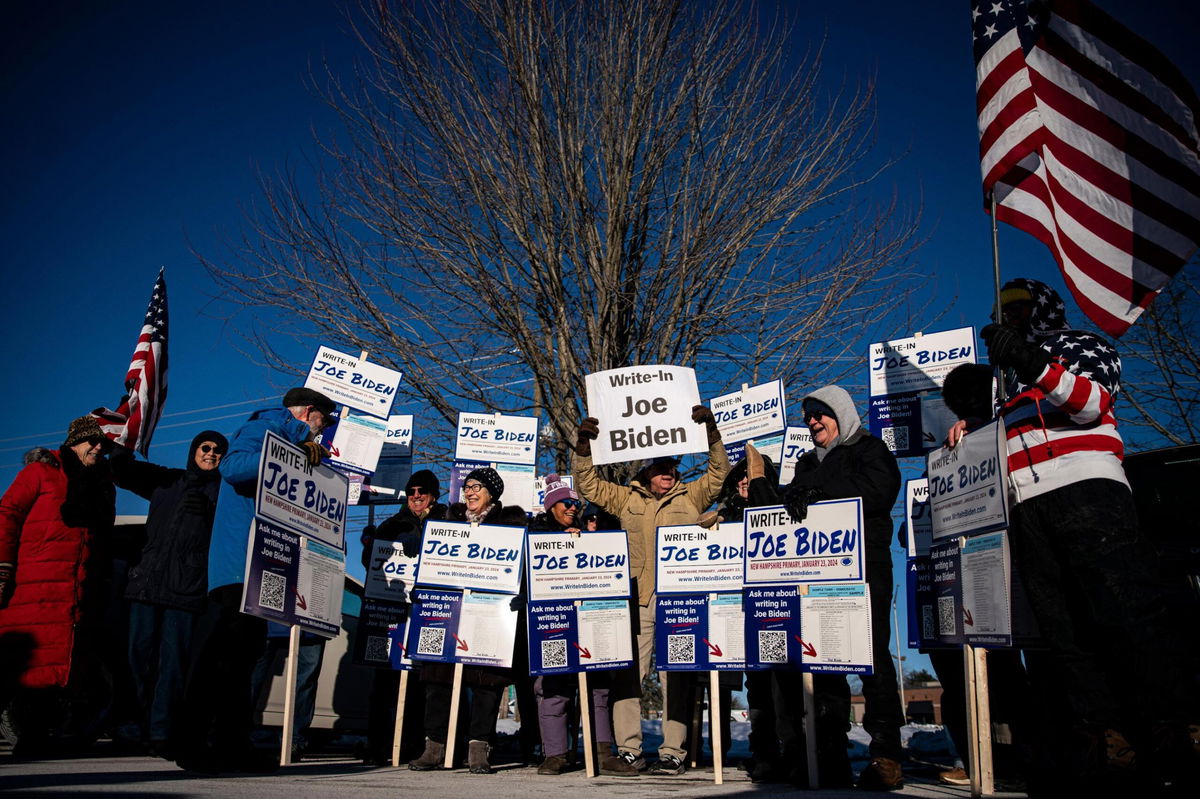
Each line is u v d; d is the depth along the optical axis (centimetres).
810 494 495
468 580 613
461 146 1468
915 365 750
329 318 1473
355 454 901
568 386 1405
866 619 460
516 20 1431
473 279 1478
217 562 497
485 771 583
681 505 643
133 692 753
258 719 773
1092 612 338
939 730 990
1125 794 318
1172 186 406
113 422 756
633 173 1495
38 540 573
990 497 377
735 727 1375
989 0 473
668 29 1473
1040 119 439
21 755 575
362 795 351
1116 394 367
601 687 608
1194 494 565
